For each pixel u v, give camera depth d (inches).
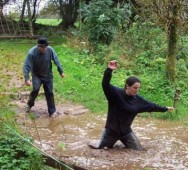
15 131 294.8
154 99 436.1
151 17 501.4
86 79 512.1
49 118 382.9
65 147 299.9
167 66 477.7
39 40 373.7
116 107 293.1
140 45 612.7
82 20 788.0
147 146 312.8
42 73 386.9
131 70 544.1
